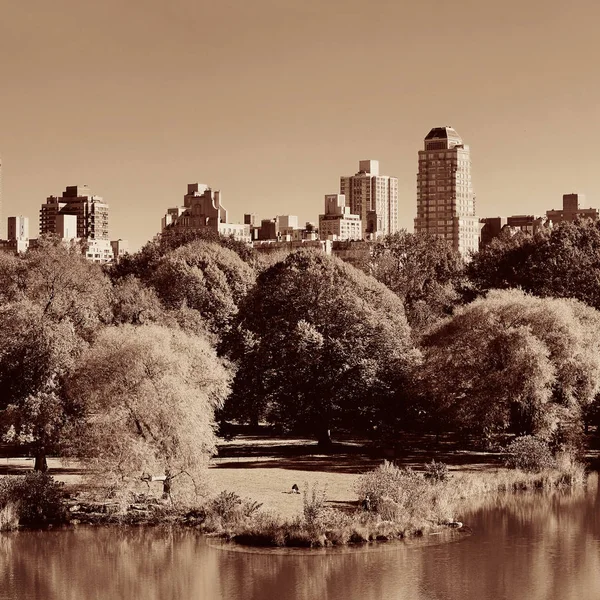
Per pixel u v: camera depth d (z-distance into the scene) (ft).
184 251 554.46
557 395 365.40
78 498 276.82
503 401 353.10
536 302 374.22
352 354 376.48
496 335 360.48
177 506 264.93
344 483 301.22
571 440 347.97
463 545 241.35
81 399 289.74
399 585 211.61
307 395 380.99
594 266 537.24
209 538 245.86
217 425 305.32
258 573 219.61
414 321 548.31
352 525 243.81
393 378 381.40
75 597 207.41
